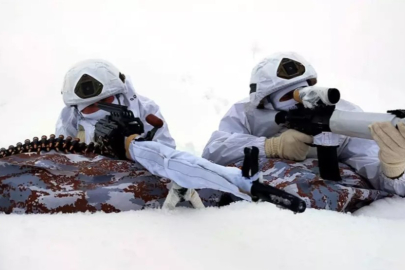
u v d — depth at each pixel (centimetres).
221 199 275
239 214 225
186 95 762
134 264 170
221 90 793
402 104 744
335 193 272
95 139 273
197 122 664
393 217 262
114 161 263
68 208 246
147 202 253
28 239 188
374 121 231
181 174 219
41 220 213
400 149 235
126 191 252
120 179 259
